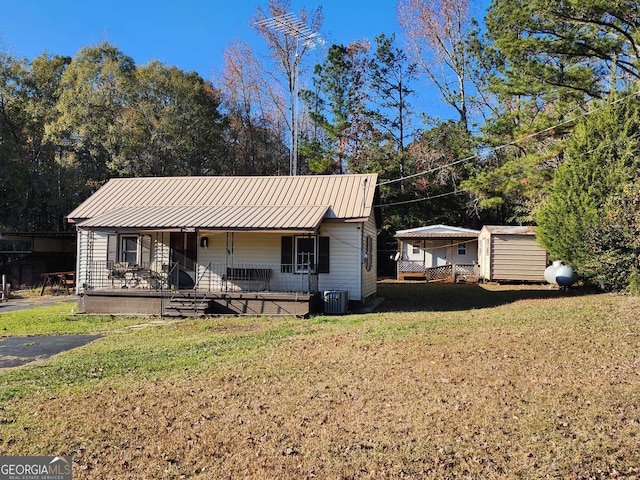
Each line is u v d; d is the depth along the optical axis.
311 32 39.22
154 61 40.06
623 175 17.27
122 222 17.53
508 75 21.86
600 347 9.12
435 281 30.17
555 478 4.78
